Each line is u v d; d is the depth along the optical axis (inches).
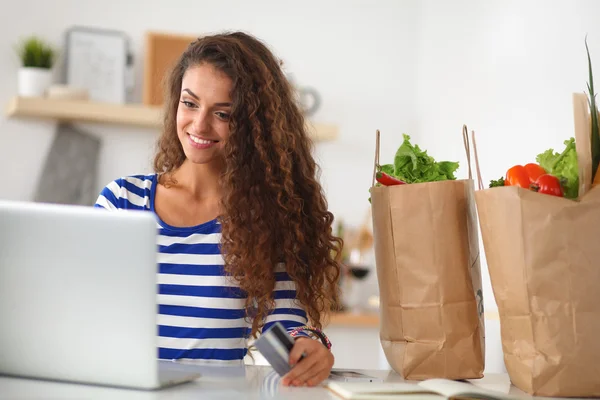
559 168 49.0
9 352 43.6
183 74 68.4
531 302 46.1
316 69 153.9
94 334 41.8
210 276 62.5
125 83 143.3
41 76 135.9
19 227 41.1
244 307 63.2
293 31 153.0
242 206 62.4
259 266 61.8
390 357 53.7
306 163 68.6
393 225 51.9
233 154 62.9
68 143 139.8
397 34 157.1
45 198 137.7
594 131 48.4
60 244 40.9
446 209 50.9
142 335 41.3
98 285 41.0
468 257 51.9
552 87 103.0
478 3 128.9
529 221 46.0
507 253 47.1
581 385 45.7
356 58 155.5
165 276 62.4
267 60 67.0
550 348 45.8
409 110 156.9
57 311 41.8
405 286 51.7
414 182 54.7
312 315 64.8
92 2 143.4
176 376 45.0
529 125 109.3
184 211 65.0
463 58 134.5
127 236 40.2
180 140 64.7
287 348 47.3
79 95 136.3
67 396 39.0
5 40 139.2
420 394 43.5
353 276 146.2
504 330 48.8
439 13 147.1
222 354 62.3
